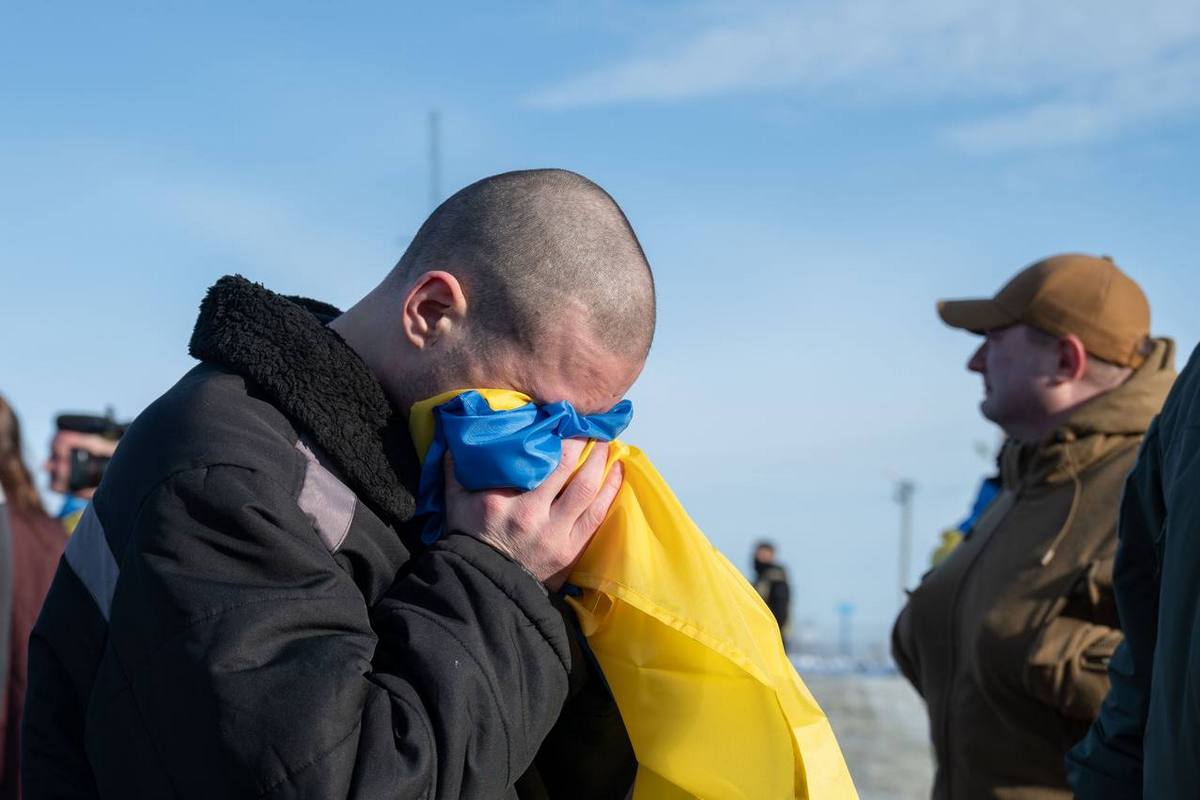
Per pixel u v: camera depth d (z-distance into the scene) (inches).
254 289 61.0
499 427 59.3
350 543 57.7
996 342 120.3
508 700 56.0
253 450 56.1
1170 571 60.6
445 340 61.4
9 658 125.5
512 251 61.2
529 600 58.4
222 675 51.2
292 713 50.8
